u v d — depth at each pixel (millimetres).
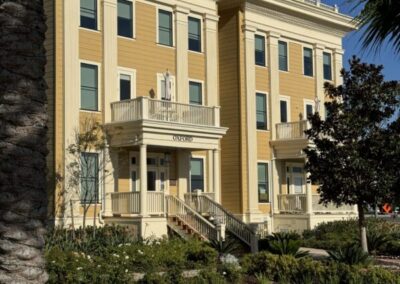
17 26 5641
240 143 33969
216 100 32312
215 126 28828
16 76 5582
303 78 37844
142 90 28703
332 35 39812
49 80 25750
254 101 34656
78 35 26328
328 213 35125
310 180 21453
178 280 14242
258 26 35094
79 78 26219
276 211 35156
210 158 31453
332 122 20609
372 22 6301
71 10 26125
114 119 26969
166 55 29969
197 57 31719
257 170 34531
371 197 19922
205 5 32188
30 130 5555
